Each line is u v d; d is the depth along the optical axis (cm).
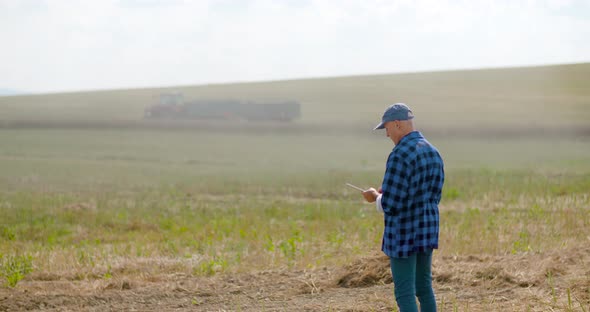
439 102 6544
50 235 1352
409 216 514
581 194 1714
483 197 1742
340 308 676
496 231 1160
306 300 730
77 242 1287
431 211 520
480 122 5112
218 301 744
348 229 1288
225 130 5284
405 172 507
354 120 5678
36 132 5509
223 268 919
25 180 2552
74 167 3119
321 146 4303
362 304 688
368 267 812
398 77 9069
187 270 924
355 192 2066
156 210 1708
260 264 951
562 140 4200
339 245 1073
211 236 1253
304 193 2067
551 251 943
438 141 4331
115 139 4866
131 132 5338
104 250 1141
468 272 790
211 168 3072
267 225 1407
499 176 2238
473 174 2341
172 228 1404
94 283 845
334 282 801
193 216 1598
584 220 1255
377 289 755
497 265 814
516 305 661
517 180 2097
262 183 2339
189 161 3444
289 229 1325
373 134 4947
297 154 3831
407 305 520
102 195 2059
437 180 523
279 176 2605
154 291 788
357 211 1602
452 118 5397
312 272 864
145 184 2383
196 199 1955
